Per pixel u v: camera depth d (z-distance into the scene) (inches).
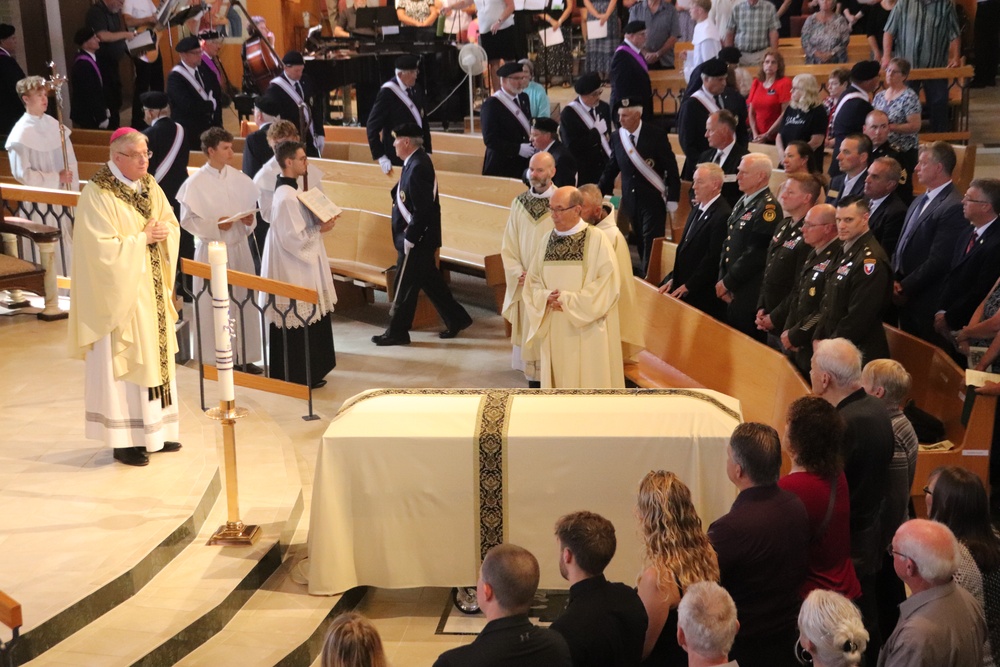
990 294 226.8
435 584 195.8
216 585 185.8
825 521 148.0
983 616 132.9
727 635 115.7
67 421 249.3
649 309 291.1
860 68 333.1
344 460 190.9
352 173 435.5
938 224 242.8
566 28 561.9
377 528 193.2
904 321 251.9
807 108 342.0
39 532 194.2
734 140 323.9
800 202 238.7
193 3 567.8
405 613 198.4
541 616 193.8
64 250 354.6
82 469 223.1
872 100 349.1
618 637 125.6
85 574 179.0
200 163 467.2
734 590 141.1
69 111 581.3
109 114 554.6
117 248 211.5
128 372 217.9
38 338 310.5
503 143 406.3
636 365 287.4
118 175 215.0
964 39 550.6
